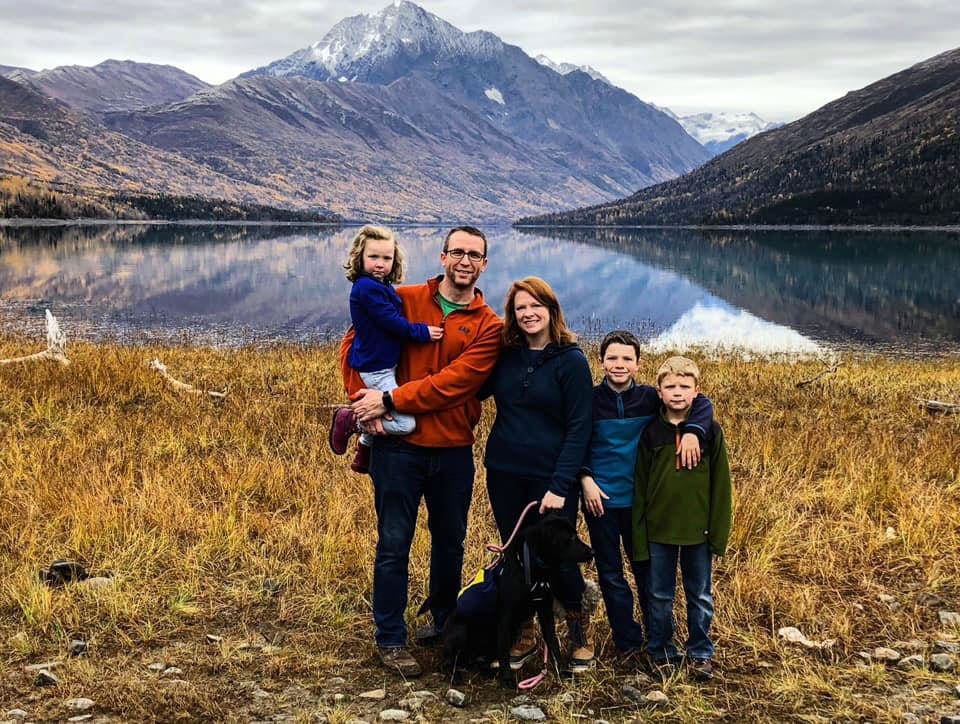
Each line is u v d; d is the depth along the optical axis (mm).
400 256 4539
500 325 4426
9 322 30766
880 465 8203
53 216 195000
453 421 4395
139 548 5758
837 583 5508
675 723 3812
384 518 4445
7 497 6738
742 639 4645
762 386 13945
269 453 8758
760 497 6953
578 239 155625
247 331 30469
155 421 9992
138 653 4480
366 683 4223
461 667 4332
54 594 5090
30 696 3984
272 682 4191
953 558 5824
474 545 5891
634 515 4348
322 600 5090
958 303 43094
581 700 4023
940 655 4414
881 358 24141
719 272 68312
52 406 10633
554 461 4363
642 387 4426
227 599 5199
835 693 4016
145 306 38719
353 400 4523
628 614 4492
